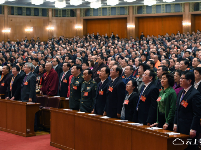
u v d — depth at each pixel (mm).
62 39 24516
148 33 27281
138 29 27656
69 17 28953
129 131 4301
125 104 5219
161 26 26781
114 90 5449
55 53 14156
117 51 13414
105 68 5750
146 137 4027
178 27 26172
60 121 5672
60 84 8250
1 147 5770
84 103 6023
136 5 26672
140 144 4117
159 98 4555
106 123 4695
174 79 4926
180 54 12117
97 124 4871
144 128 4078
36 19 28609
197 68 4777
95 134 4902
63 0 20609
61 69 9258
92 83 6047
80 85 6406
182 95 4230
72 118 5398
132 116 5168
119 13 27297
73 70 6480
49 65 8016
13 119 7016
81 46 18000
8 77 8094
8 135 6801
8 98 7594
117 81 5500
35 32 28672
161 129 4148
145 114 4840
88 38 23875
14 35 27859
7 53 14414
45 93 8211
